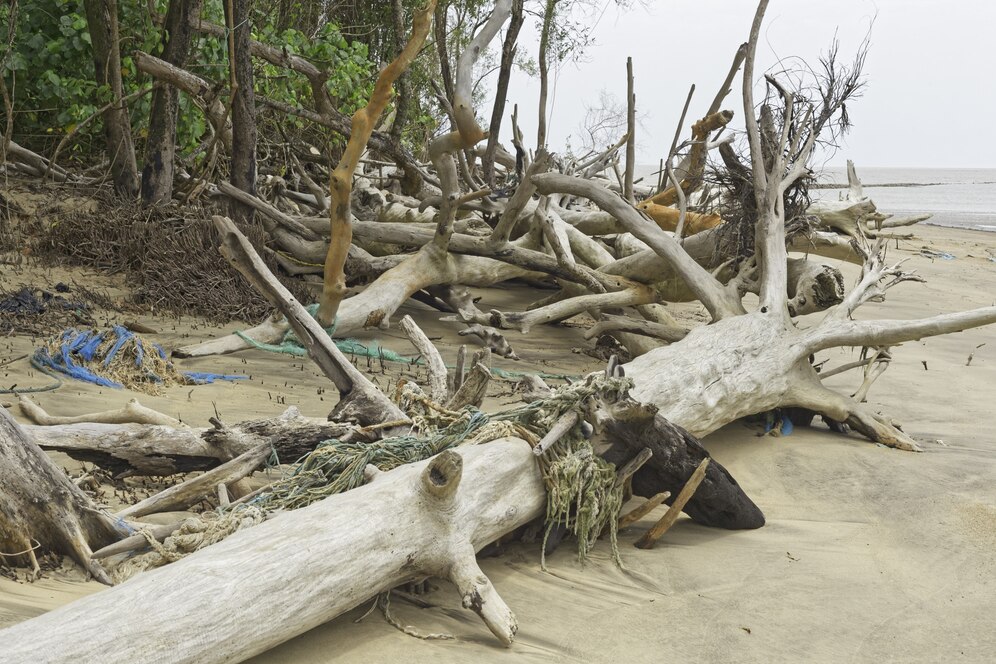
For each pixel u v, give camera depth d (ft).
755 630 13.05
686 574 14.93
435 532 12.33
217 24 44.19
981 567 15.65
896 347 37.01
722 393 21.06
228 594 10.03
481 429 14.88
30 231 35.83
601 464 15.25
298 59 40.75
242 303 32.40
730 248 30.68
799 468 20.67
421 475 12.32
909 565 15.67
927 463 21.12
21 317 26.78
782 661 12.22
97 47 40.22
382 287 31.19
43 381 20.68
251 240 34.76
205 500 14.96
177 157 43.37
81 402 19.26
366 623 12.24
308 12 58.34
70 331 23.08
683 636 12.74
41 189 39.14
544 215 33.50
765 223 27.25
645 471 16.14
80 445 14.92
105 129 42.50
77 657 8.79
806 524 17.51
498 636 11.93
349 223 26.71
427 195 47.55
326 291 27.73
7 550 12.21
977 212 216.54
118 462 15.17
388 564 11.71
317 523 11.48
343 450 14.14
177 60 39.01
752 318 24.09
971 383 30.63
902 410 26.61
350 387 17.25
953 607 14.11
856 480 19.92
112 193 39.11
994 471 20.63
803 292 26.32
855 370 31.89
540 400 15.44
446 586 13.79
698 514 17.04
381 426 16.10
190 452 15.37
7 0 41.39
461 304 33.42
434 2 24.63
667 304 44.88
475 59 28.71
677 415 19.81
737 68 44.50
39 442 14.69
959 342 38.96
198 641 9.61
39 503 12.25
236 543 10.94
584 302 31.63
